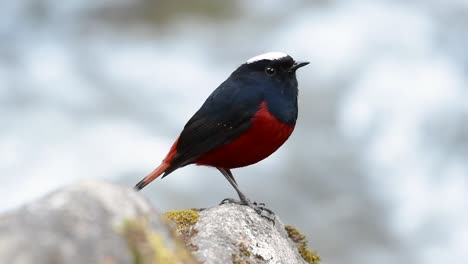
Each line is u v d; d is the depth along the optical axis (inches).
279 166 650.8
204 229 254.4
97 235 166.7
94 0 901.8
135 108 709.3
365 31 786.8
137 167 626.8
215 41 831.1
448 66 737.0
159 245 175.2
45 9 884.0
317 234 605.3
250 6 874.8
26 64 783.1
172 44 829.2
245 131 311.7
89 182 176.7
